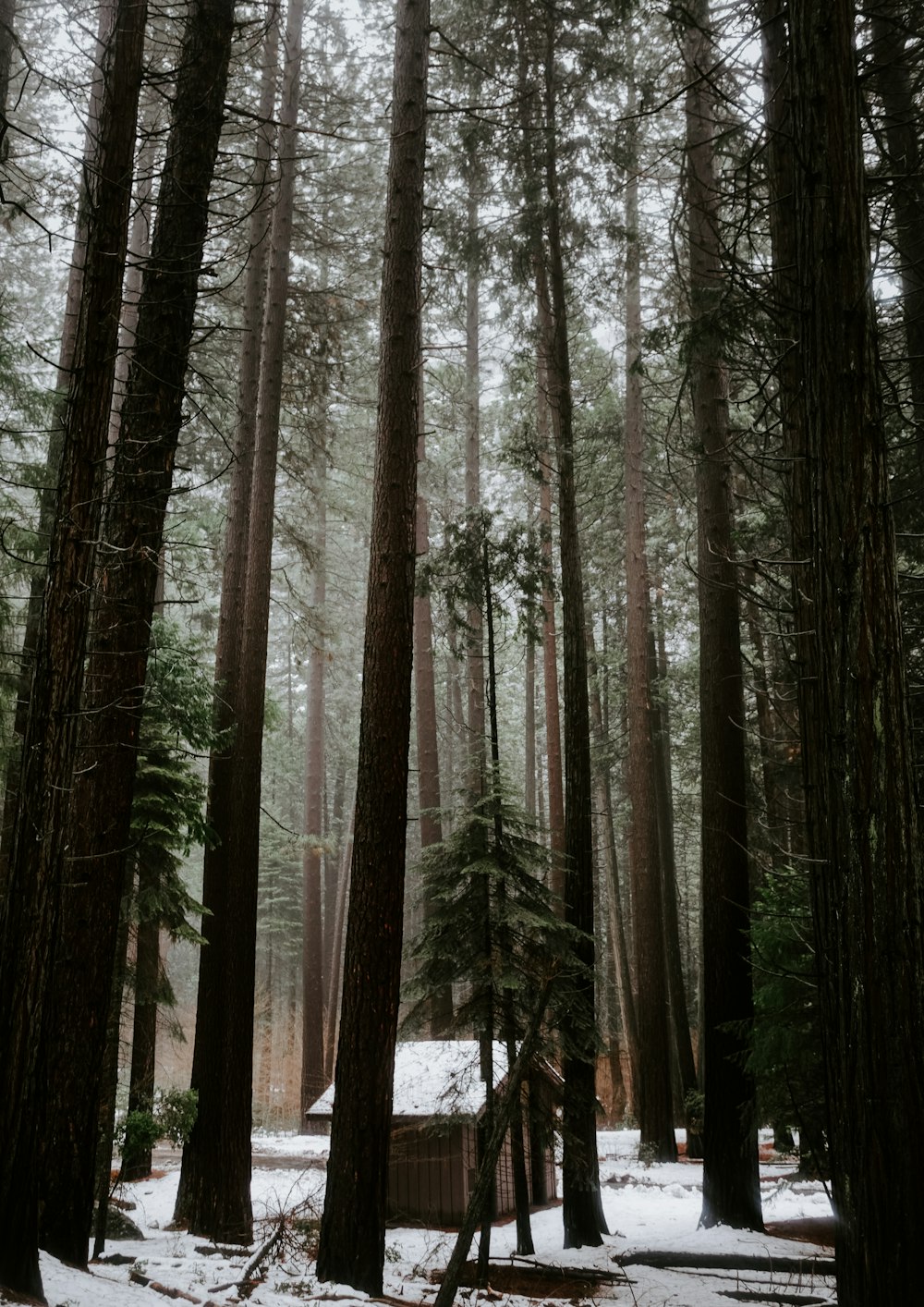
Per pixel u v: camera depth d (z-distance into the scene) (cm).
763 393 756
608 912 3372
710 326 844
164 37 1477
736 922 1196
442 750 3981
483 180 1437
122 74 664
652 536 2538
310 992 2738
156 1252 1016
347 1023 857
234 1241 1184
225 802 1495
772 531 1444
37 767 552
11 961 529
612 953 3425
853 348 489
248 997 1327
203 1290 695
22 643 1451
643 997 1962
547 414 2323
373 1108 834
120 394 827
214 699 1455
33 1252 517
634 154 1263
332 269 2267
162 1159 1970
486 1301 863
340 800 4281
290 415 1897
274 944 4553
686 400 1973
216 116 884
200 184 870
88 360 612
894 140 834
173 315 845
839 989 459
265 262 1725
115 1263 903
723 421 1327
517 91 1286
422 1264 1135
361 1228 805
